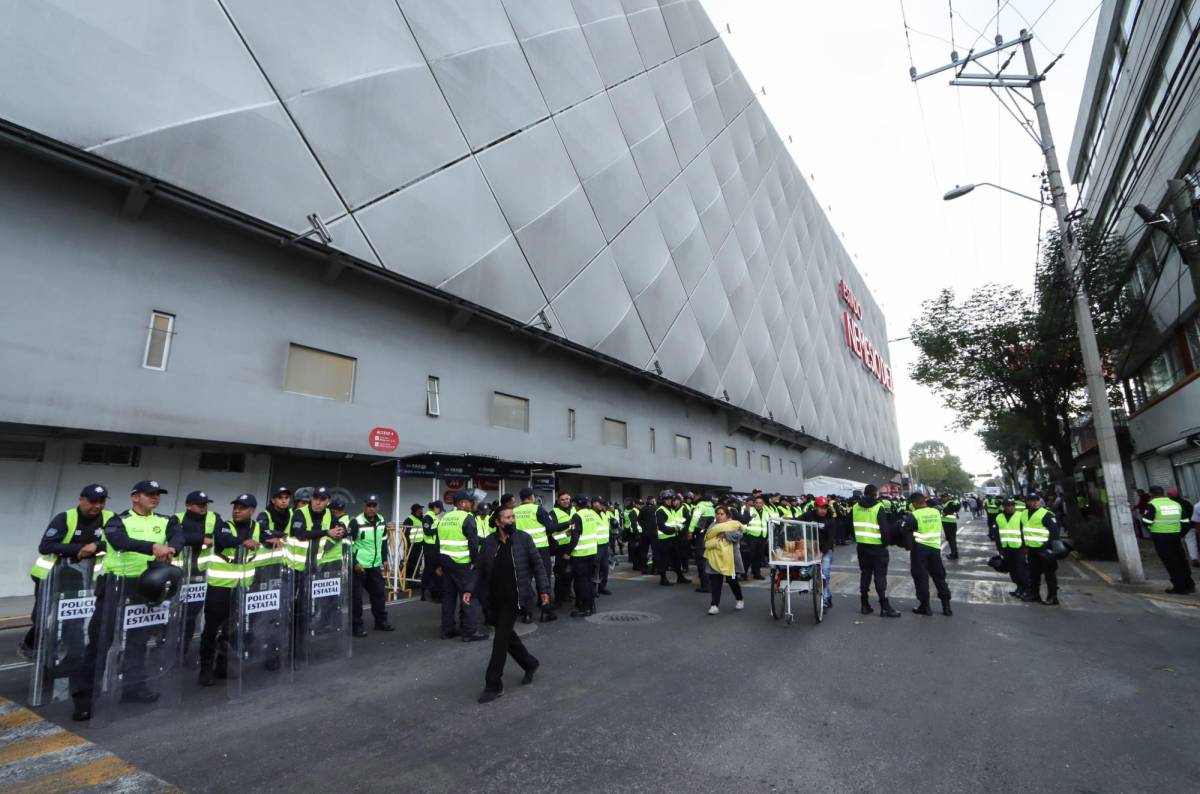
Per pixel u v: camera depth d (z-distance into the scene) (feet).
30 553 31.32
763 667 20.89
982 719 15.61
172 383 34.81
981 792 11.77
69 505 32.94
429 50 52.49
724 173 109.40
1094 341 41.98
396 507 41.57
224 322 37.78
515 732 15.20
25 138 28.73
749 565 45.52
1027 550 34.45
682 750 13.91
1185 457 61.00
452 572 26.78
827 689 18.30
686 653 23.00
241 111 37.63
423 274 48.08
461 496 27.27
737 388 100.83
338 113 43.52
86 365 31.45
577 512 32.40
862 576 30.94
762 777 12.49
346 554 24.02
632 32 89.15
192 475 38.45
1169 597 34.22
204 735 15.29
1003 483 274.57
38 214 30.71
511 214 58.08
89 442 34.01
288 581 21.08
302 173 40.60
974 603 33.55
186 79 35.24
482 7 60.03
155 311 34.65
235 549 20.08
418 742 14.66
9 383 28.84
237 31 38.45
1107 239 61.57
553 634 26.78
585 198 69.97
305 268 42.93
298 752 14.15
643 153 84.33
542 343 62.49
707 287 95.81
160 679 17.76
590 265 68.95
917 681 19.03
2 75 28.25
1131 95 62.49
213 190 35.60
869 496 30.81
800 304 137.08
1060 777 12.36
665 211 87.61
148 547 17.81
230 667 19.01
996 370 67.56
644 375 76.84
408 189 47.85
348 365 45.37
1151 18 54.29
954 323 68.95
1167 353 66.49
